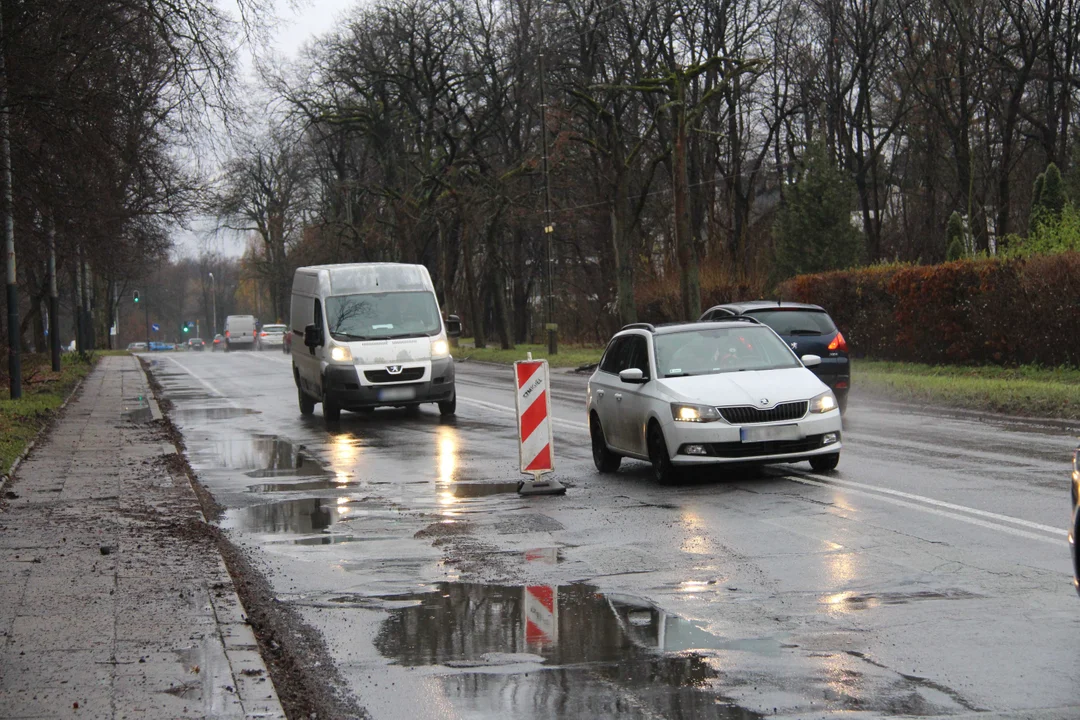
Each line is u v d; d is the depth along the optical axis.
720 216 57.53
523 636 6.79
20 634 6.76
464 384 33.59
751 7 49.81
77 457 16.28
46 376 35.56
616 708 5.43
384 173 61.44
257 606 7.86
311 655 6.61
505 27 54.44
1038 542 8.75
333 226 64.69
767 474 13.08
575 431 19.33
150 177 22.08
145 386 35.03
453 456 16.61
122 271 32.00
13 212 20.52
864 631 6.57
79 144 19.52
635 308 45.06
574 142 50.22
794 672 5.87
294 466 16.11
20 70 18.27
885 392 22.95
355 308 23.70
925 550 8.66
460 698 5.70
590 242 60.22
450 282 65.12
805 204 49.56
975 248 45.69
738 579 8.02
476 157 55.31
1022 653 6.03
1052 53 42.69
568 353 47.50
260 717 5.26
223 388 34.84
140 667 6.07
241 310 161.88
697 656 6.22
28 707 5.39
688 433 12.38
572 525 10.52
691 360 13.55
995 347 26.03
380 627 7.18
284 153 60.81
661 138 50.84
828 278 32.50
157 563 8.90
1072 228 27.81
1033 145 50.00
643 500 11.81
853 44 50.19
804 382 12.88
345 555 9.59
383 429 21.31
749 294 41.47
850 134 52.84
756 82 52.66
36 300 42.56
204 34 19.94
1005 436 16.00
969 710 5.22
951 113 48.66
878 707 5.30
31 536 10.12
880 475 12.54
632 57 48.91
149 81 20.00
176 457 16.28
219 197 26.59
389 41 55.75
